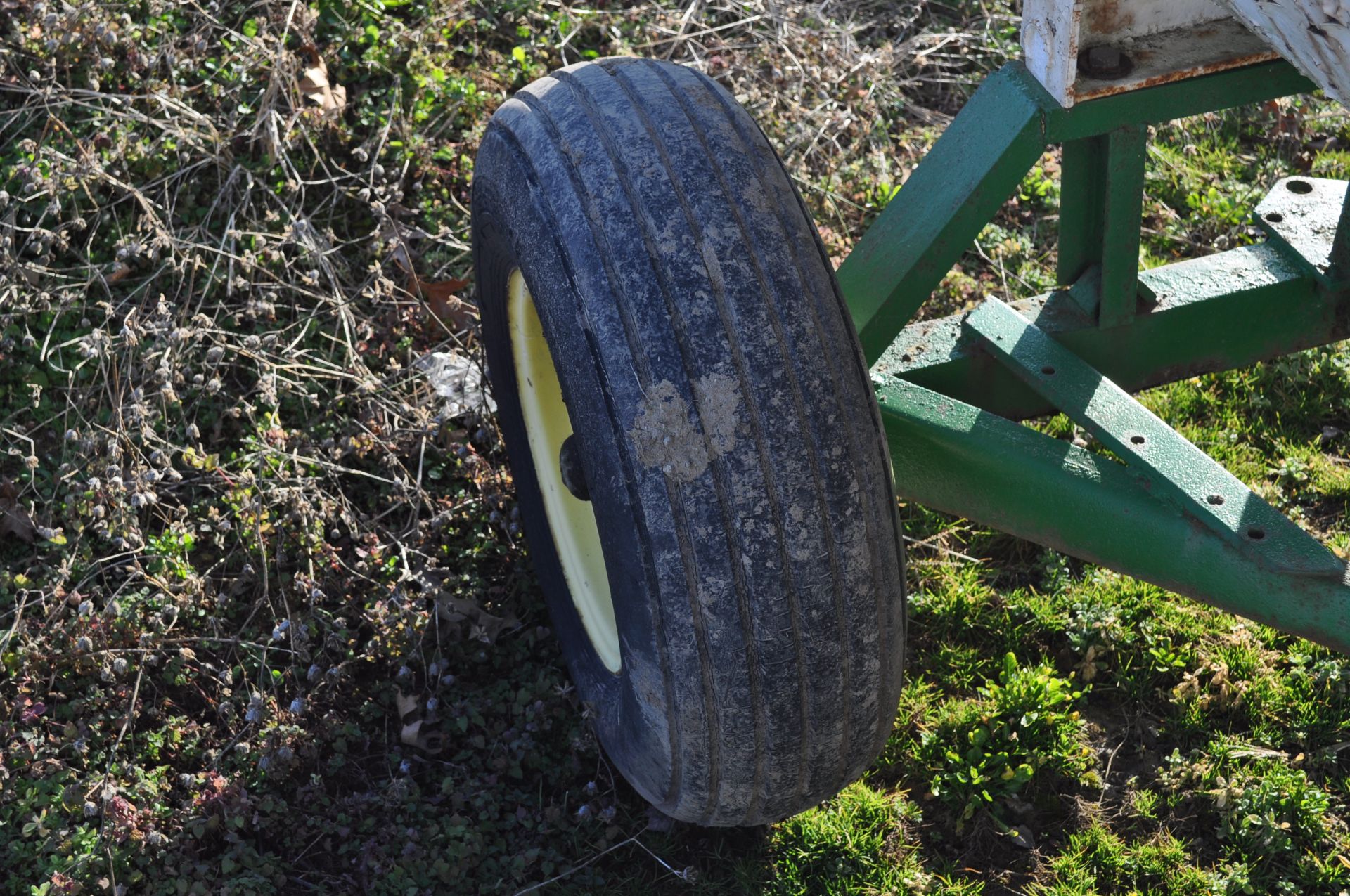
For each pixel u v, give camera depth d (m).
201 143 4.22
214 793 3.05
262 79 4.47
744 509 2.22
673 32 5.36
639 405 2.23
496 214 2.76
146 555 3.57
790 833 3.10
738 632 2.27
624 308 2.26
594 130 2.46
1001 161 2.78
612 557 2.38
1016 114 2.76
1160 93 2.70
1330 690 3.38
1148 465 2.67
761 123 4.99
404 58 4.75
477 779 3.17
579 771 3.22
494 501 3.74
